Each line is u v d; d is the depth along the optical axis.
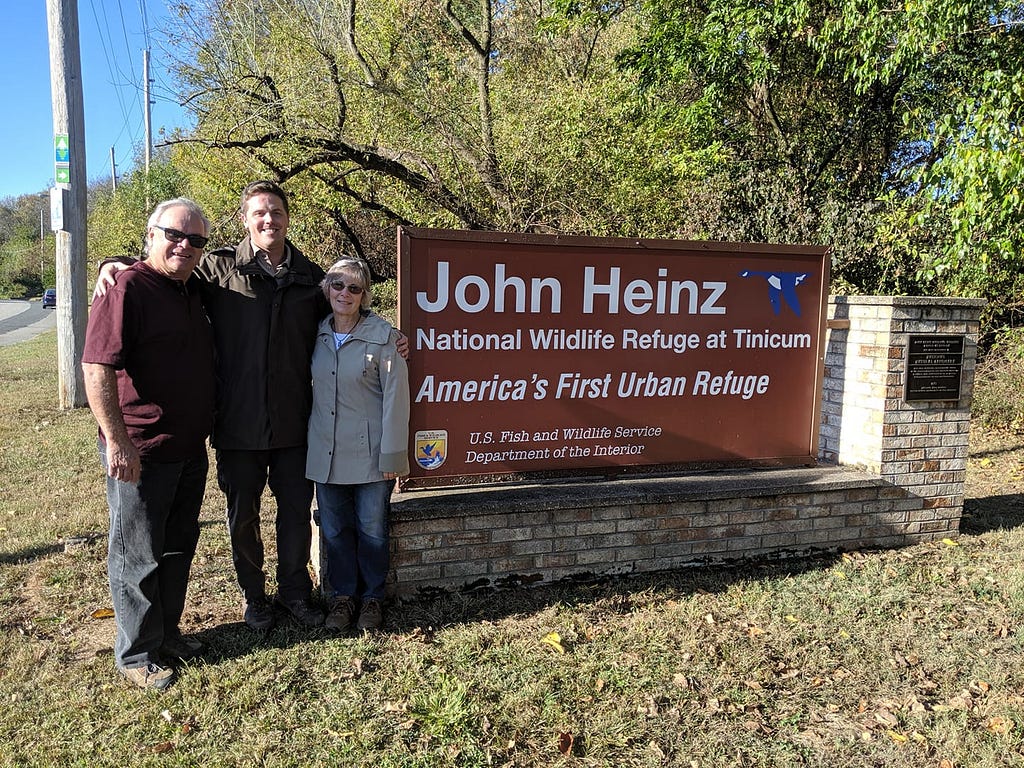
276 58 10.63
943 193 7.01
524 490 4.16
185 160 11.01
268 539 5.02
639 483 4.38
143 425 3.04
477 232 4.02
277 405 3.40
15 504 5.70
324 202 10.73
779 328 4.67
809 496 4.60
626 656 3.46
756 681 3.26
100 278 3.00
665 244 4.35
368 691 3.15
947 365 4.81
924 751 2.83
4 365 15.63
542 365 4.23
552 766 2.73
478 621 3.76
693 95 13.82
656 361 4.45
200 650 3.47
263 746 2.78
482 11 13.03
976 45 9.65
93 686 3.20
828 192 10.74
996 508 5.80
